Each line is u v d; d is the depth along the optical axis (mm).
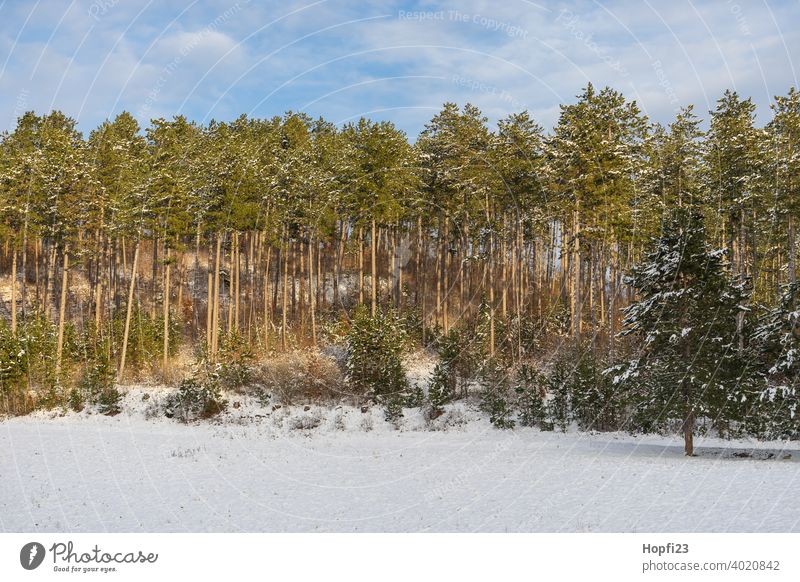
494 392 33719
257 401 35219
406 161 44938
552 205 41312
